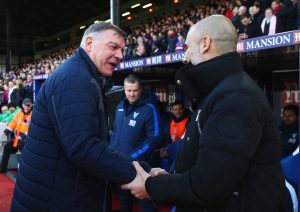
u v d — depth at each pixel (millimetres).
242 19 6738
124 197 3543
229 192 1259
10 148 7184
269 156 1340
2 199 5215
